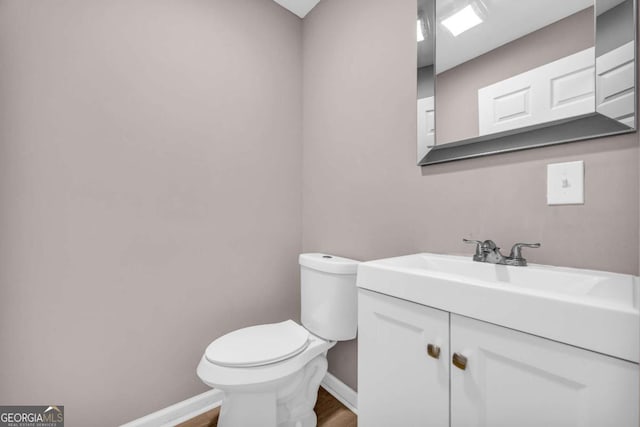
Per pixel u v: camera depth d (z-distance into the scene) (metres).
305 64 1.74
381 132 1.27
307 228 1.71
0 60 0.94
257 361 1.02
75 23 1.07
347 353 1.42
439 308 0.63
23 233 0.98
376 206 1.29
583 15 0.74
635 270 0.66
